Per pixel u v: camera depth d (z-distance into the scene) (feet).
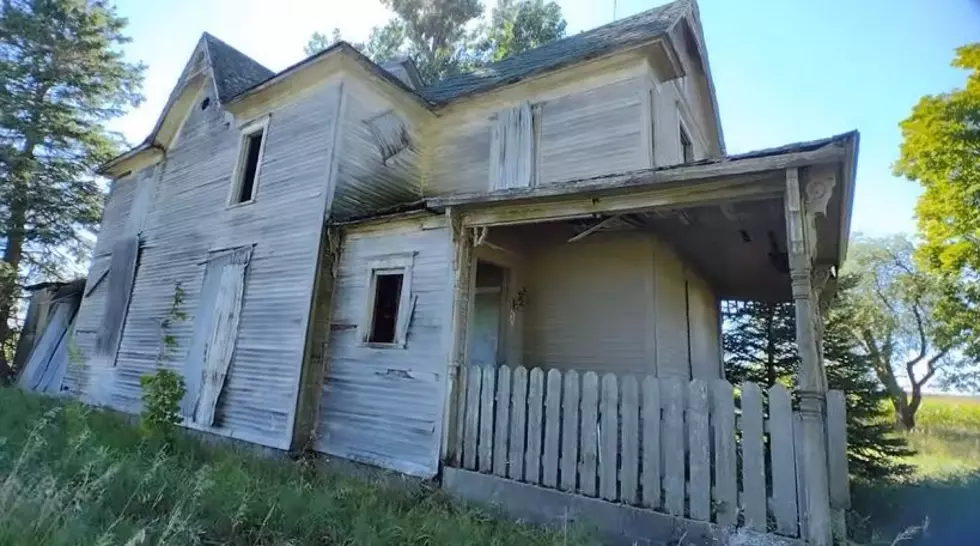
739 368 43.29
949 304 51.80
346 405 24.02
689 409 14.69
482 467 18.74
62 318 49.14
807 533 12.32
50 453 17.04
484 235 21.18
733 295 39.09
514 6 76.23
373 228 25.52
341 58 29.17
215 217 33.55
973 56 45.96
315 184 28.25
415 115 34.35
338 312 25.85
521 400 18.30
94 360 39.60
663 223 21.72
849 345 38.47
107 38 67.36
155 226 38.73
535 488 16.98
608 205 17.62
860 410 34.17
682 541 13.94
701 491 14.06
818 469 12.42
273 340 27.04
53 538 9.68
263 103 33.35
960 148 47.50
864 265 74.02
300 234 27.91
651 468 15.02
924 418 73.36
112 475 13.99
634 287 24.90
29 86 62.28
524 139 30.50
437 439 20.18
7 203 58.65
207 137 37.04
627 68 28.04
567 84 29.89
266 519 12.87
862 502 24.68
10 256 59.52
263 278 28.81
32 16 61.52
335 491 17.02
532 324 27.37
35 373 46.75
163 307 34.94
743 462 13.55
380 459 21.94
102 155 66.03
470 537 13.92
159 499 13.38
